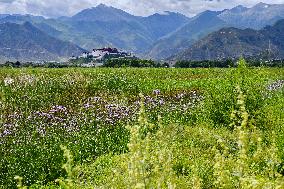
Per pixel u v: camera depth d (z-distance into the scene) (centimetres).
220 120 2005
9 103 2566
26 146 1620
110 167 1382
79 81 3559
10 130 1822
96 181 1262
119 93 3222
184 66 11488
